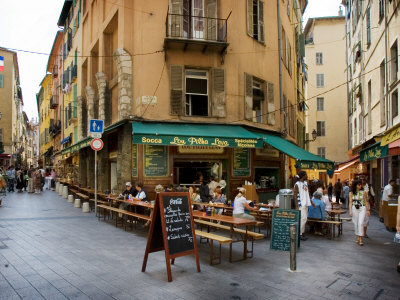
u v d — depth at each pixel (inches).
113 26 612.4
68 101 1098.7
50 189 1159.6
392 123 551.8
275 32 656.4
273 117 625.6
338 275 225.8
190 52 520.4
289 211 304.8
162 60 507.5
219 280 211.5
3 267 227.8
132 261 251.4
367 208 348.2
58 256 258.7
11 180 971.9
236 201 343.9
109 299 176.4
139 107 494.3
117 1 555.2
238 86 547.2
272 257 274.2
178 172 513.0
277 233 303.3
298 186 358.0
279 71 658.8
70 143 1053.8
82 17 834.2
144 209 418.9
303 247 319.9
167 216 217.9
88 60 764.6
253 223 269.3
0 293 180.5
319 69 1603.1
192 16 508.4
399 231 238.5
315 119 1582.2
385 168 609.3
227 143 455.8
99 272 221.9
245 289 195.2
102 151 634.2
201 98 534.0
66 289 188.9
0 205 590.9
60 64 1342.3
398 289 199.3
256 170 620.7
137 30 514.3
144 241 326.3
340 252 298.4
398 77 518.0
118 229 390.9
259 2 613.3
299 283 207.9
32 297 175.8
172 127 478.9
